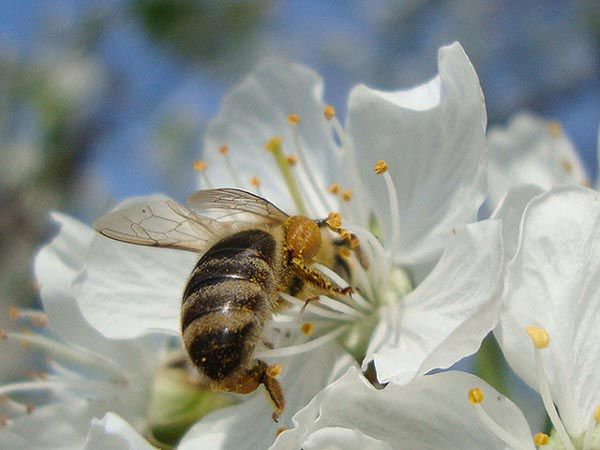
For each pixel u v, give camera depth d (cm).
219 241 6
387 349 6
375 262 7
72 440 7
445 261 6
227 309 5
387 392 5
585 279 6
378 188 7
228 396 7
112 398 7
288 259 6
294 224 6
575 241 6
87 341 7
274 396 6
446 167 7
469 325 5
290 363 7
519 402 8
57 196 16
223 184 8
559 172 9
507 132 10
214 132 8
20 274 16
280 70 8
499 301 5
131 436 6
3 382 12
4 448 7
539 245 6
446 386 5
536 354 5
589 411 6
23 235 16
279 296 6
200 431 7
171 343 8
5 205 16
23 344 8
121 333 7
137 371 7
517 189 6
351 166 7
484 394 5
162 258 7
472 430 6
